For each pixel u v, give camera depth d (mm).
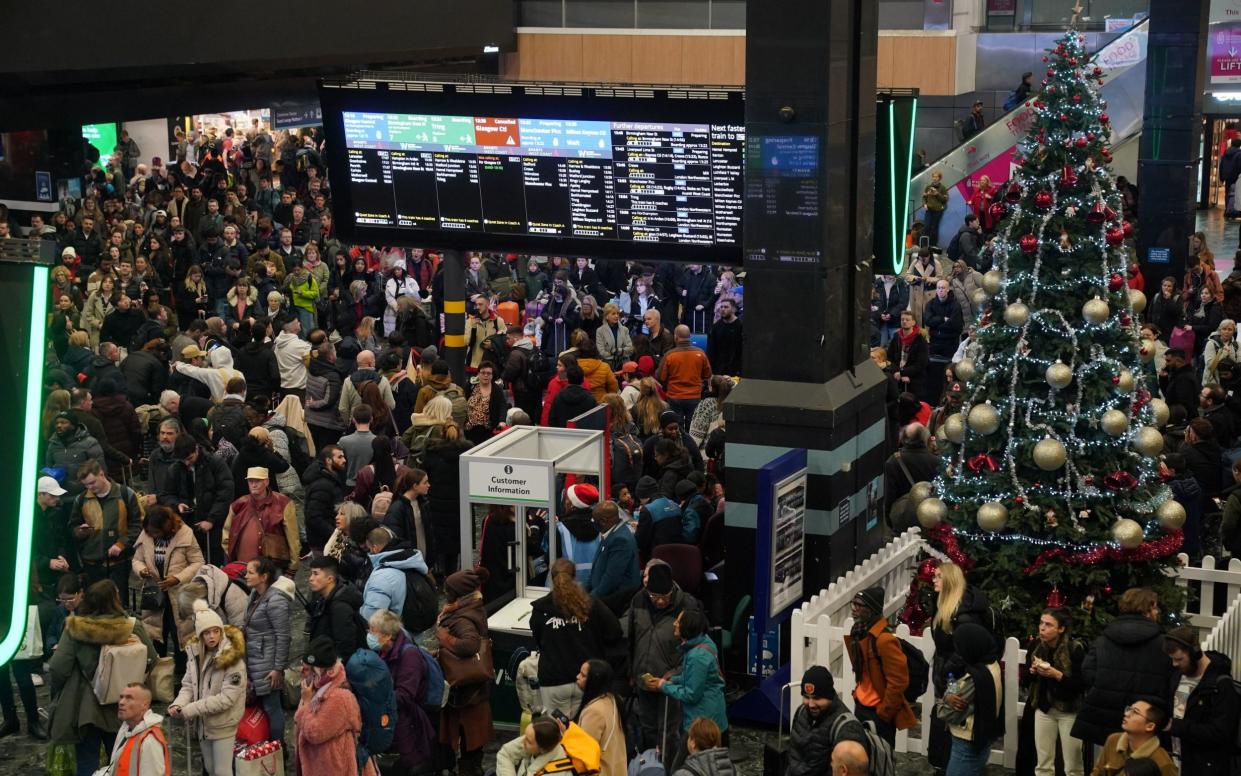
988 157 30266
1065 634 9555
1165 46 22094
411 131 17188
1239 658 11695
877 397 12508
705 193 16359
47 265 2857
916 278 22031
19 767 10633
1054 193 11062
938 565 11219
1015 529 11008
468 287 24469
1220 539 13594
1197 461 14531
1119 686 8914
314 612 10242
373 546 10812
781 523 11000
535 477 11297
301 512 16188
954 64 34062
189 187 31641
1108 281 11039
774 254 11523
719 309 19844
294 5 27344
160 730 8844
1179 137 22281
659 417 15656
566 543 11633
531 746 8234
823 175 11289
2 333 2863
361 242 17969
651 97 16062
